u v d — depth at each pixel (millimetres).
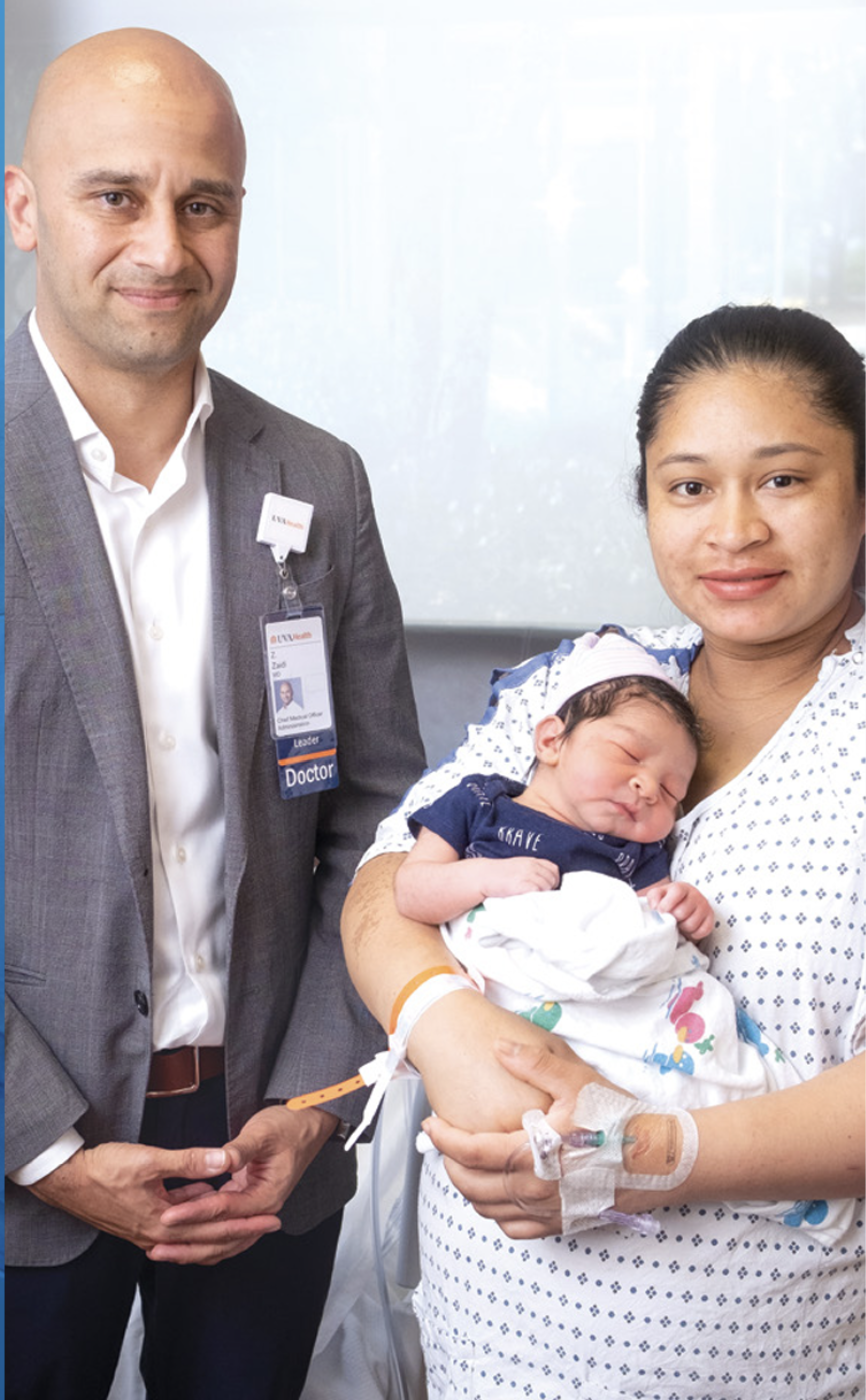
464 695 2139
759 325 1046
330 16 2156
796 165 2094
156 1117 1467
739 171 2109
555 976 1076
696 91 2104
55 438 1325
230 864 1391
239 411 1480
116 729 1310
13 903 1340
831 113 2070
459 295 2227
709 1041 1025
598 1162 951
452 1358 1150
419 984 1094
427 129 2189
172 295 1280
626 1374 1053
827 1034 1037
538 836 1172
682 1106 1016
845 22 2035
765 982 1047
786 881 1051
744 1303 1028
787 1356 1041
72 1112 1343
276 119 2215
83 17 1945
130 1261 1496
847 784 1054
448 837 1216
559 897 1103
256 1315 1577
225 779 1386
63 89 1264
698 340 1069
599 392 2209
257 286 2279
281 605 1430
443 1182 1178
